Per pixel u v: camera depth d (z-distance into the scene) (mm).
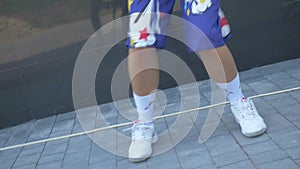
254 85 3002
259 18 3418
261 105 2545
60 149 2580
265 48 3469
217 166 1915
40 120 3346
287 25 3445
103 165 2184
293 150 1906
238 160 1926
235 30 3422
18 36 3240
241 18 3406
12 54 3266
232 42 3434
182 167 1976
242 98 2197
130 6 2104
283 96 2641
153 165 2059
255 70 3420
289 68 3277
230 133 2217
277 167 1794
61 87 3352
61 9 3229
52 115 3393
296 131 2090
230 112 2506
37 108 3377
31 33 3244
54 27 3252
